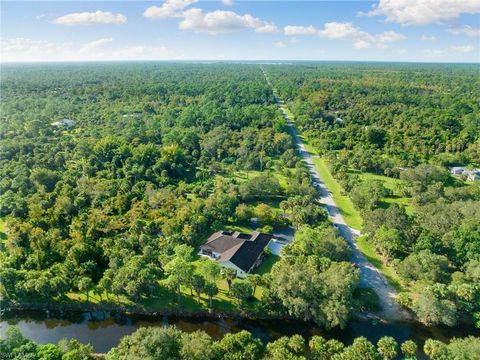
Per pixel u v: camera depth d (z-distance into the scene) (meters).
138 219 90.81
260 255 80.31
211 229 92.62
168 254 78.44
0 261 74.69
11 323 65.94
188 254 69.25
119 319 66.56
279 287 62.84
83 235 84.31
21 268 74.06
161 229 89.44
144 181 117.38
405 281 71.50
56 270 70.88
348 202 114.50
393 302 68.44
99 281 69.12
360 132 176.38
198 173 130.00
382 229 82.12
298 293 61.97
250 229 94.69
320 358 51.34
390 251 78.38
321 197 117.94
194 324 64.75
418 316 63.38
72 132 178.00
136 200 104.06
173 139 159.38
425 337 60.97
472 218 83.62
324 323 60.12
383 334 61.59
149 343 48.53
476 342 51.44
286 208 101.88
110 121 191.62
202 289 65.81
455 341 53.09
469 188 109.81
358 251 85.38
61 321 66.44
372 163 140.38
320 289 62.44
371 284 73.25
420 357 56.97
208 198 105.81
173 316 65.94
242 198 110.25
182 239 84.56
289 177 132.12
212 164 138.88
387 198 115.81
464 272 72.06
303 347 52.25
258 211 95.44
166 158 130.38
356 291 69.94
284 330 63.12
